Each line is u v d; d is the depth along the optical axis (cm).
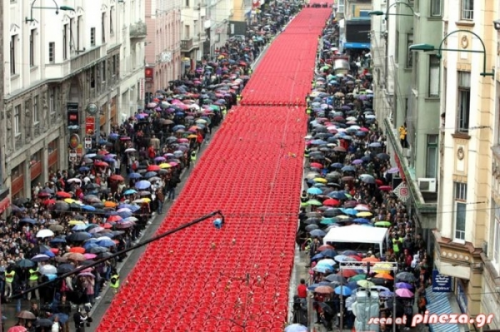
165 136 11262
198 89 14825
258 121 12506
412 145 7631
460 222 5425
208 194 8588
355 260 6341
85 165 9325
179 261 6719
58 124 9719
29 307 6188
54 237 6956
